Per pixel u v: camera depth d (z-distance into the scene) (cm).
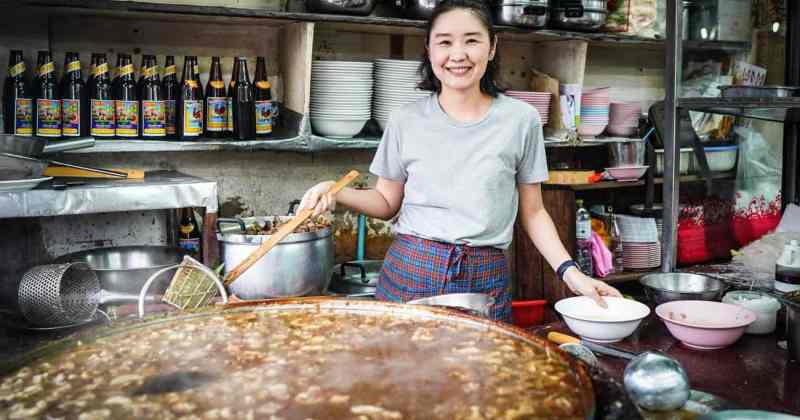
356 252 371
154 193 263
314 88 322
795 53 364
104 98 287
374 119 344
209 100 306
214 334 155
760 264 293
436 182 224
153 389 127
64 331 241
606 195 443
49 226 308
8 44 292
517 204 235
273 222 292
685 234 405
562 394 121
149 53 318
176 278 181
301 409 119
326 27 341
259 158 347
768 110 282
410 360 140
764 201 426
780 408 155
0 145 247
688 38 418
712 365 182
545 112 375
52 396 123
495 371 133
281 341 151
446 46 213
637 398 139
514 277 386
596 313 207
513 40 398
